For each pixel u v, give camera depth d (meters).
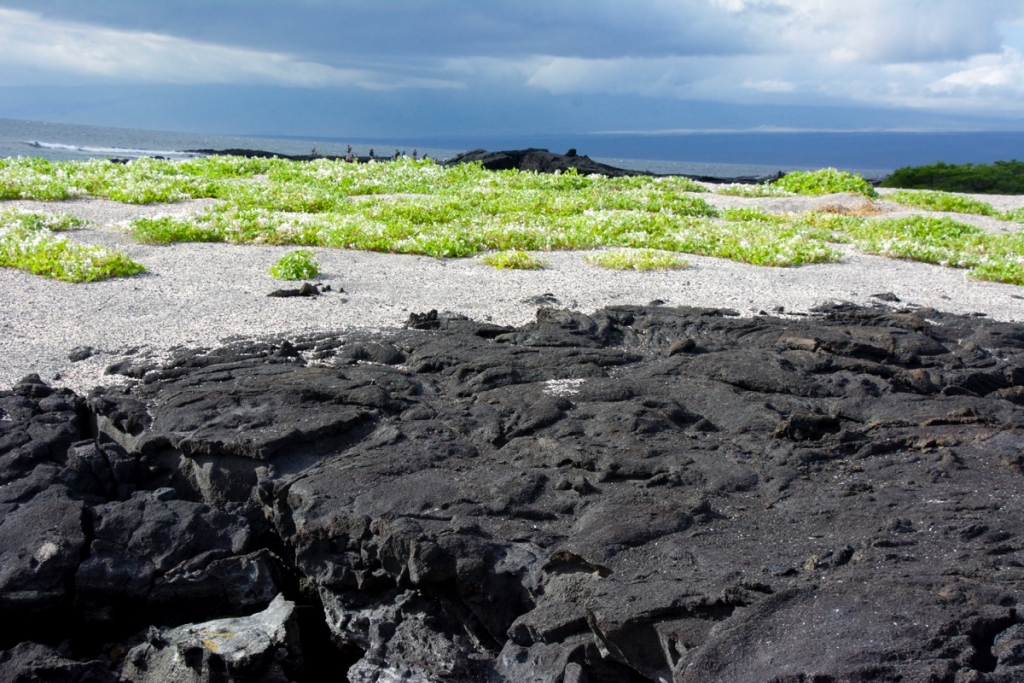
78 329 8.66
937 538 4.77
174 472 6.19
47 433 6.36
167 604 5.41
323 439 6.23
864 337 8.54
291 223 14.14
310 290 10.23
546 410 6.62
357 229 13.98
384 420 6.57
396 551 5.15
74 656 5.26
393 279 11.28
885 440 6.20
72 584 5.32
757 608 4.16
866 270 13.12
